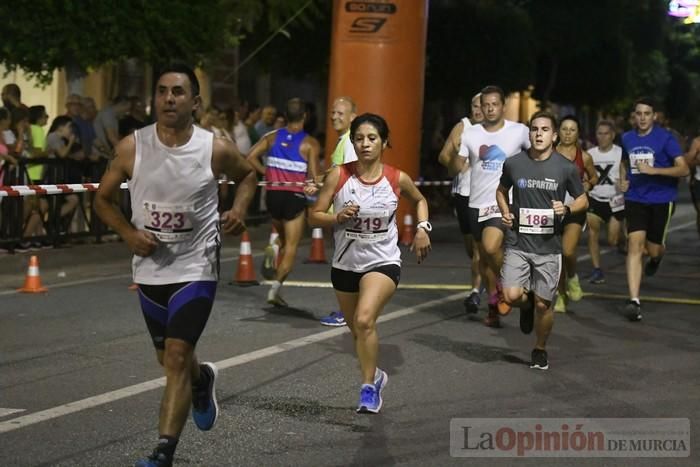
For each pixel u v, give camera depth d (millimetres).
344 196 7352
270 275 13438
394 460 6238
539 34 32719
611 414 7348
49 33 15656
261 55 24875
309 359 8984
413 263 16062
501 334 10312
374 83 19141
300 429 6855
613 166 14406
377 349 7184
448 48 27484
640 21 39719
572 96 37906
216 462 6141
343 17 19234
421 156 26234
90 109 16266
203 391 6172
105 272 14484
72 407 7285
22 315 10938
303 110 11578
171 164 5660
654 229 11500
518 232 8703
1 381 8031
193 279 5770
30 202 14945
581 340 10078
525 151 8789
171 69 5660
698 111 57531
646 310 11914
